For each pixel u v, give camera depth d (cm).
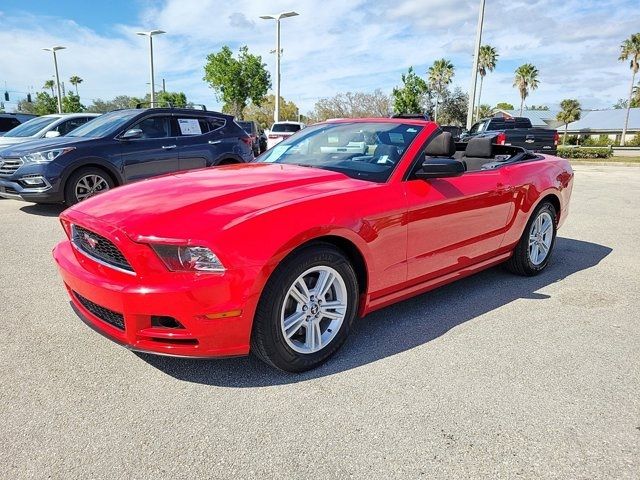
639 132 6506
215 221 260
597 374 297
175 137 839
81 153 737
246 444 229
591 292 444
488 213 406
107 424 240
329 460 219
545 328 363
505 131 1619
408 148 356
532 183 454
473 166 534
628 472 214
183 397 265
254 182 322
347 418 249
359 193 312
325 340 303
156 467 212
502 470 215
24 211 780
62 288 425
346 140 397
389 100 3997
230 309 255
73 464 213
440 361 310
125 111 850
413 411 256
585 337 348
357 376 290
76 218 292
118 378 282
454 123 4881
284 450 225
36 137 1017
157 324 261
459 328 360
